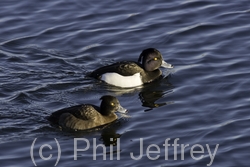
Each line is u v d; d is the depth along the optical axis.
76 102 18.75
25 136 16.86
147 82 20.09
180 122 17.52
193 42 22.20
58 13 24.22
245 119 17.50
